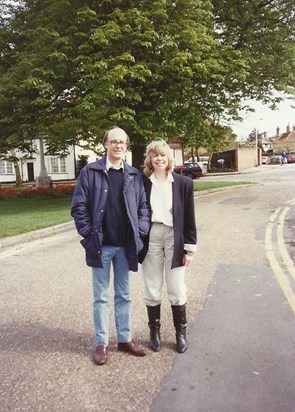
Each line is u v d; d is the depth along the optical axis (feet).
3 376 10.43
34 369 10.75
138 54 46.96
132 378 10.17
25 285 18.21
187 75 46.37
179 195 11.44
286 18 59.31
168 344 12.08
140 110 50.60
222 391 9.50
